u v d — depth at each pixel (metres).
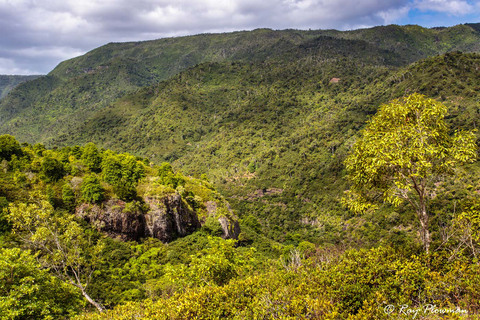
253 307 10.50
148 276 31.81
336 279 10.89
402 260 11.20
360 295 10.04
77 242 19.44
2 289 14.34
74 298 17.38
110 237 37.72
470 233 10.97
